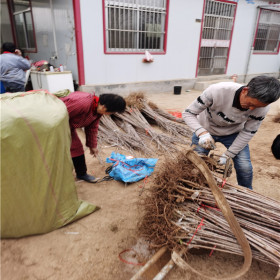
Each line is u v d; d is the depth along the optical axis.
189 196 1.92
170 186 1.89
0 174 1.75
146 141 4.32
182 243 1.77
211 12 9.08
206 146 2.02
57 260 1.90
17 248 1.99
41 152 1.83
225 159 2.21
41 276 1.77
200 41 9.12
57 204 2.08
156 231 1.86
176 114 5.88
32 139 1.78
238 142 2.15
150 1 7.44
